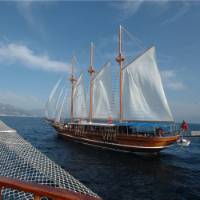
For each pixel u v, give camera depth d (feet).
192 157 107.55
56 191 8.75
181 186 60.18
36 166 26.43
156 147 103.91
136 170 78.23
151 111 112.57
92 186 57.88
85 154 107.55
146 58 113.80
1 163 29.58
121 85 126.82
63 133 164.86
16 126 300.20
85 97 167.84
